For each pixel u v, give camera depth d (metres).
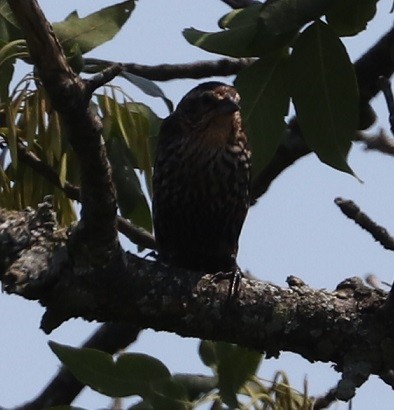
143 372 7.68
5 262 7.36
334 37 7.45
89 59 9.49
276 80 7.70
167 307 7.81
